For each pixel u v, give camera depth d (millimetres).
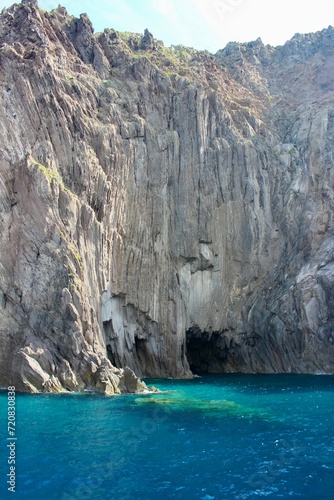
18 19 67938
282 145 81500
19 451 26469
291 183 76875
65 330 47906
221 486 22609
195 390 49000
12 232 51781
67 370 45625
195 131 71438
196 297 67188
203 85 79125
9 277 50344
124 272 60531
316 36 107750
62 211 52906
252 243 71625
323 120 81000
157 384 54031
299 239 72625
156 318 62938
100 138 61375
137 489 22062
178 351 63531
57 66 64625
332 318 66438
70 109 59906
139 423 32688
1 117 55062
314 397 45000
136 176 64938
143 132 67188
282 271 71812
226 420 34688
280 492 22109
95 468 24344
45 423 32094
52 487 21969
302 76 98125
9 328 48312
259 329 69500
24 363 43969
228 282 69688
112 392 44000
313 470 24750
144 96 71375
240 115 80750
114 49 76938
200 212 69062
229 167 72750
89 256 54844
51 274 49812
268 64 105125
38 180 52000
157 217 65688
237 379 59812
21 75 57594
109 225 59375
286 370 67938
